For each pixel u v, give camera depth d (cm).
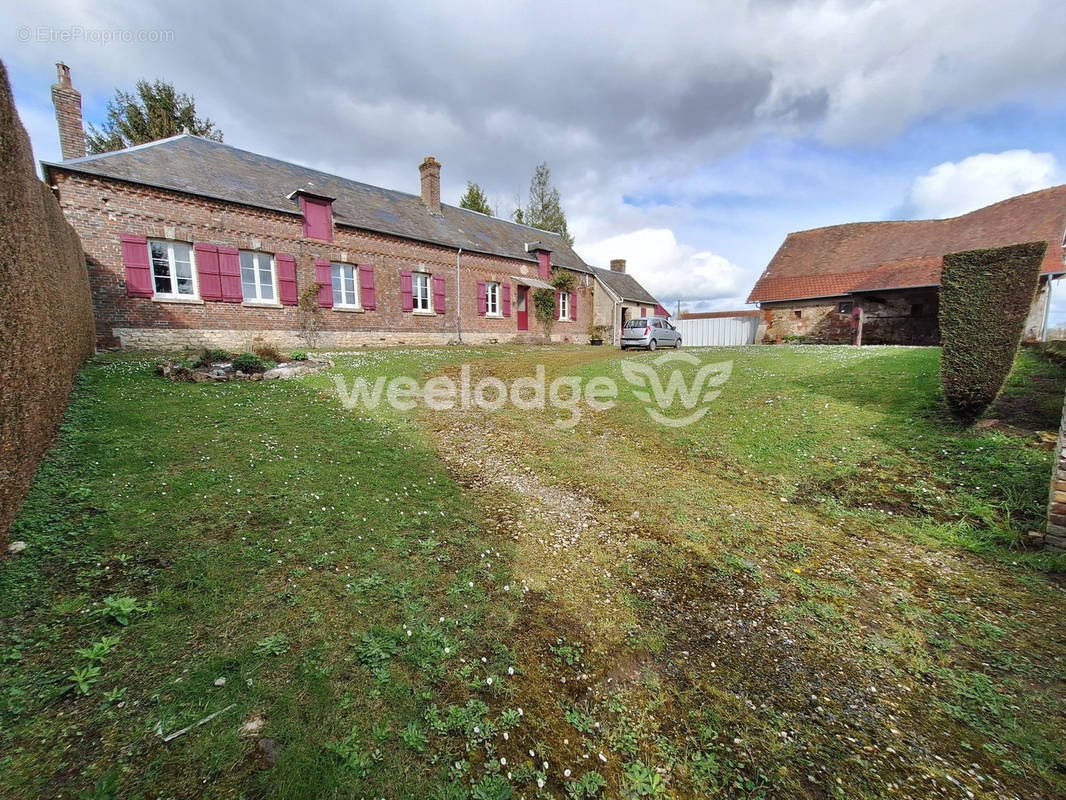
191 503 402
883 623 320
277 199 1512
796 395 855
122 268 1181
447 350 1741
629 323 2066
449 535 409
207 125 2736
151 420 607
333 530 387
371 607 299
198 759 190
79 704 207
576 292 2764
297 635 266
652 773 211
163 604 278
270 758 194
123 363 953
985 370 588
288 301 1513
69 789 172
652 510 493
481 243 2216
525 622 307
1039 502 443
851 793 203
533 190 4000
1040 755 221
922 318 2002
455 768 203
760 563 395
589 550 411
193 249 1312
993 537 416
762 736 233
